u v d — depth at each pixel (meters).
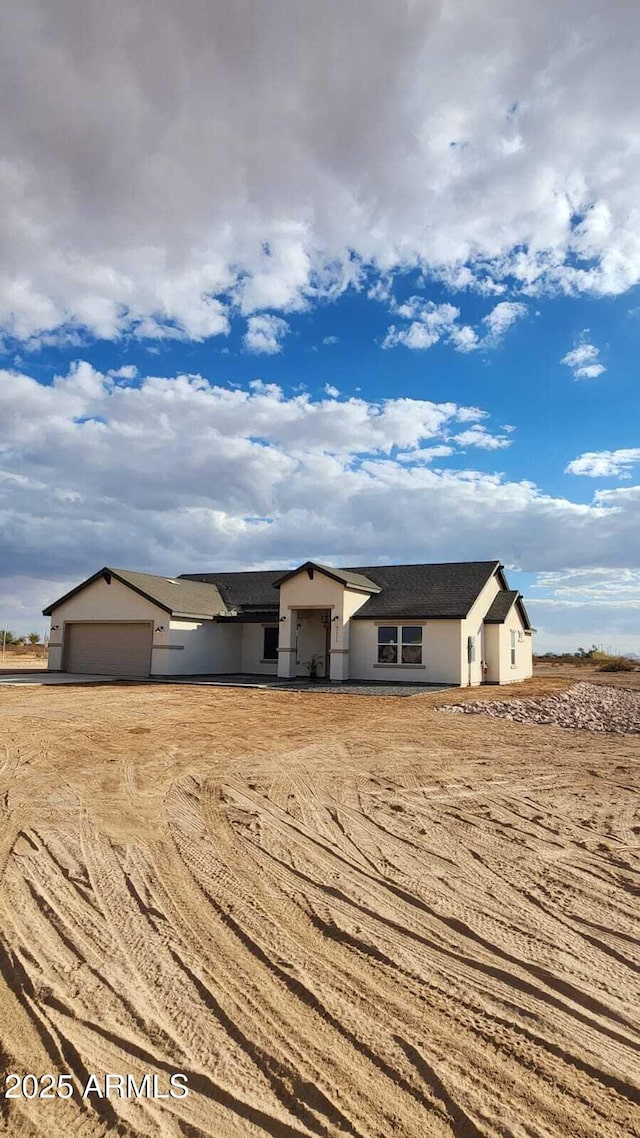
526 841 6.93
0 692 20.92
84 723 14.52
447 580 28.11
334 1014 3.79
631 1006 3.93
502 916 5.12
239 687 23.48
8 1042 3.47
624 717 16.53
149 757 10.88
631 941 4.74
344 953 4.51
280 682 25.48
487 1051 3.48
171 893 5.42
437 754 11.59
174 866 6.01
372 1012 3.81
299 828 7.23
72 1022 3.65
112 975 4.15
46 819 7.29
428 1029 3.66
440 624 25.16
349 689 22.75
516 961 4.44
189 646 27.89
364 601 27.36
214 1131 2.91
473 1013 3.83
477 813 7.95
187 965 4.30
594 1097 3.15
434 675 25.06
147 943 4.57
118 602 27.98
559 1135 2.91
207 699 19.78
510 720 16.02
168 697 20.12
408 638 25.64
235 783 9.20
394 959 4.44
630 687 26.08
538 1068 3.35
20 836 6.70
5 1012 3.74
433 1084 3.21
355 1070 3.31
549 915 5.15
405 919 5.05
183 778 9.41
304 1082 3.22
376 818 7.68
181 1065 3.33
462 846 6.74
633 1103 3.11
